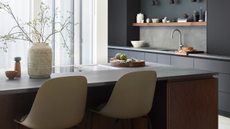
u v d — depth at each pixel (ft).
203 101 8.87
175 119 8.41
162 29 21.52
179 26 19.98
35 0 13.33
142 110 7.48
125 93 7.10
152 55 18.90
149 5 22.84
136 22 23.76
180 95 8.42
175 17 20.25
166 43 21.21
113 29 24.91
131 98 7.20
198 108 8.79
